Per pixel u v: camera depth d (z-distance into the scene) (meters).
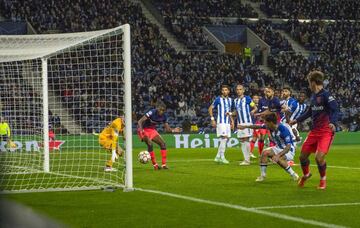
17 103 35.28
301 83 71.19
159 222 13.05
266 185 20.56
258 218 13.48
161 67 68.00
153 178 23.34
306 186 20.17
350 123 64.75
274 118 20.39
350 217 13.64
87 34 21.84
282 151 20.39
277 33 78.38
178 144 52.78
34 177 24.00
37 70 33.19
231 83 68.69
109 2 73.69
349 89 71.75
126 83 19.19
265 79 70.88
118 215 14.12
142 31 71.50
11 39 24.81
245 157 30.92
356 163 32.81
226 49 79.75
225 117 31.91
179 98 63.97
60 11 70.50
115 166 29.47
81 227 12.48
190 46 74.69
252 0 86.12
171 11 79.62
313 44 80.12
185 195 17.84
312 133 18.72
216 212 14.45
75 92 50.34
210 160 35.44
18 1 70.19
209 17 80.88
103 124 45.50
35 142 33.84
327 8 86.81
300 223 12.77
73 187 19.94
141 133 28.03
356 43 81.00
